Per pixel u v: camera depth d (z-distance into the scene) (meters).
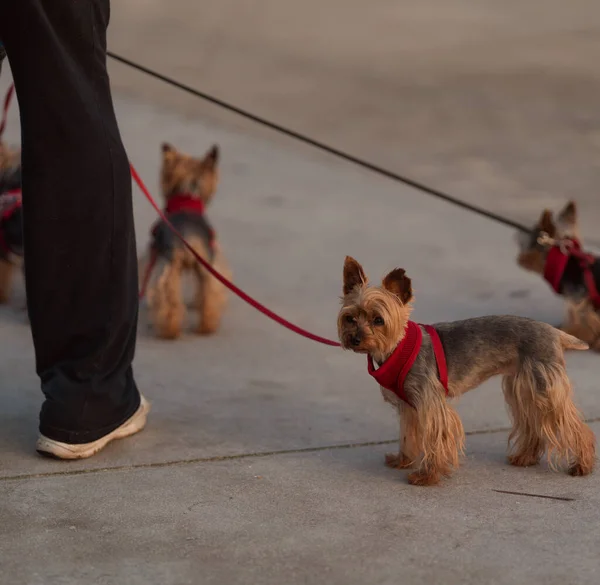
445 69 19.34
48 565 4.15
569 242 7.41
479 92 17.39
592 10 25.84
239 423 5.92
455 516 4.62
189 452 5.45
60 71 4.83
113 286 5.18
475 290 8.70
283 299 8.60
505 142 14.27
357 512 4.68
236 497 4.86
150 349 7.42
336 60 20.44
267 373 6.88
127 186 5.14
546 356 5.04
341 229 10.70
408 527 4.51
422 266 9.41
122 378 5.44
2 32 4.78
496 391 6.45
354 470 5.23
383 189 12.25
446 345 5.07
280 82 18.48
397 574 4.06
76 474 5.13
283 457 5.40
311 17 25.92
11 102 15.48
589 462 5.10
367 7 27.45
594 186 12.11
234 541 4.38
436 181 12.47
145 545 4.34
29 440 5.57
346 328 4.95
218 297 7.74
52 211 4.98
